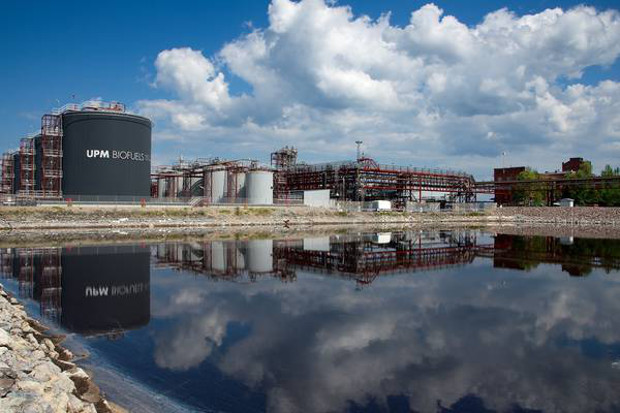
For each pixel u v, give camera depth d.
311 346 14.63
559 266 35.00
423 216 103.06
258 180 87.50
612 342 15.27
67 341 14.97
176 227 68.50
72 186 67.88
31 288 24.06
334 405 10.30
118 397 10.52
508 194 141.75
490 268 33.94
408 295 23.36
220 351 14.07
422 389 11.23
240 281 27.11
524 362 13.25
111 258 35.16
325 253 42.00
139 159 71.06
